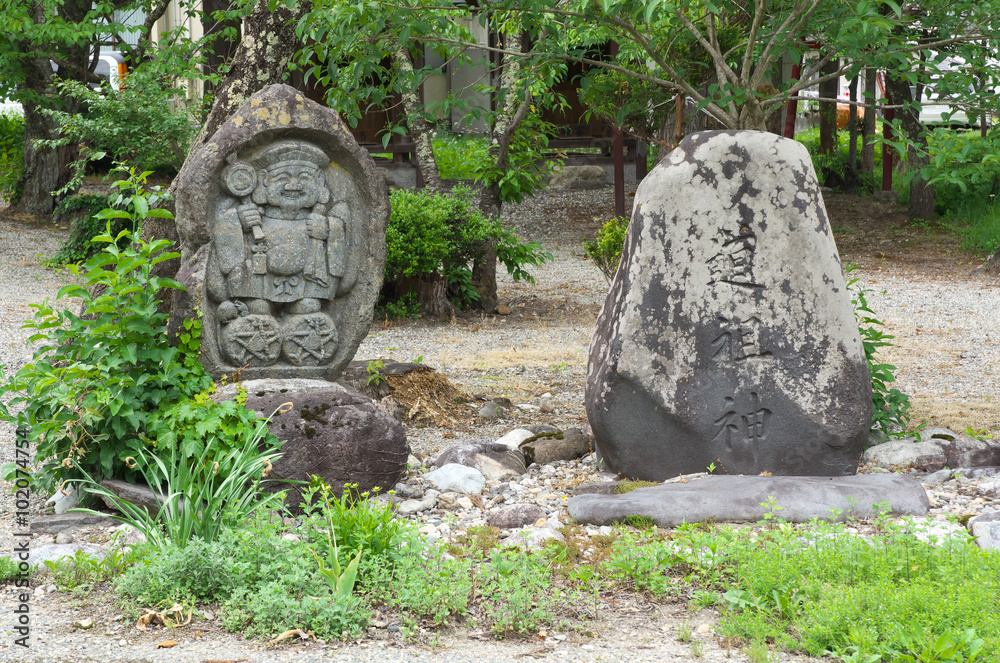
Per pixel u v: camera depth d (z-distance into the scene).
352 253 5.46
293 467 4.78
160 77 13.68
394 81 6.43
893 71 5.98
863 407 5.20
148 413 4.75
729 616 3.51
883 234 20.50
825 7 6.04
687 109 14.25
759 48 7.04
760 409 5.22
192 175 5.00
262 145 5.19
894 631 3.15
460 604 3.57
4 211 20.44
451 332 11.74
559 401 8.09
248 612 3.51
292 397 4.91
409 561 3.76
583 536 4.46
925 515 4.66
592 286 15.87
